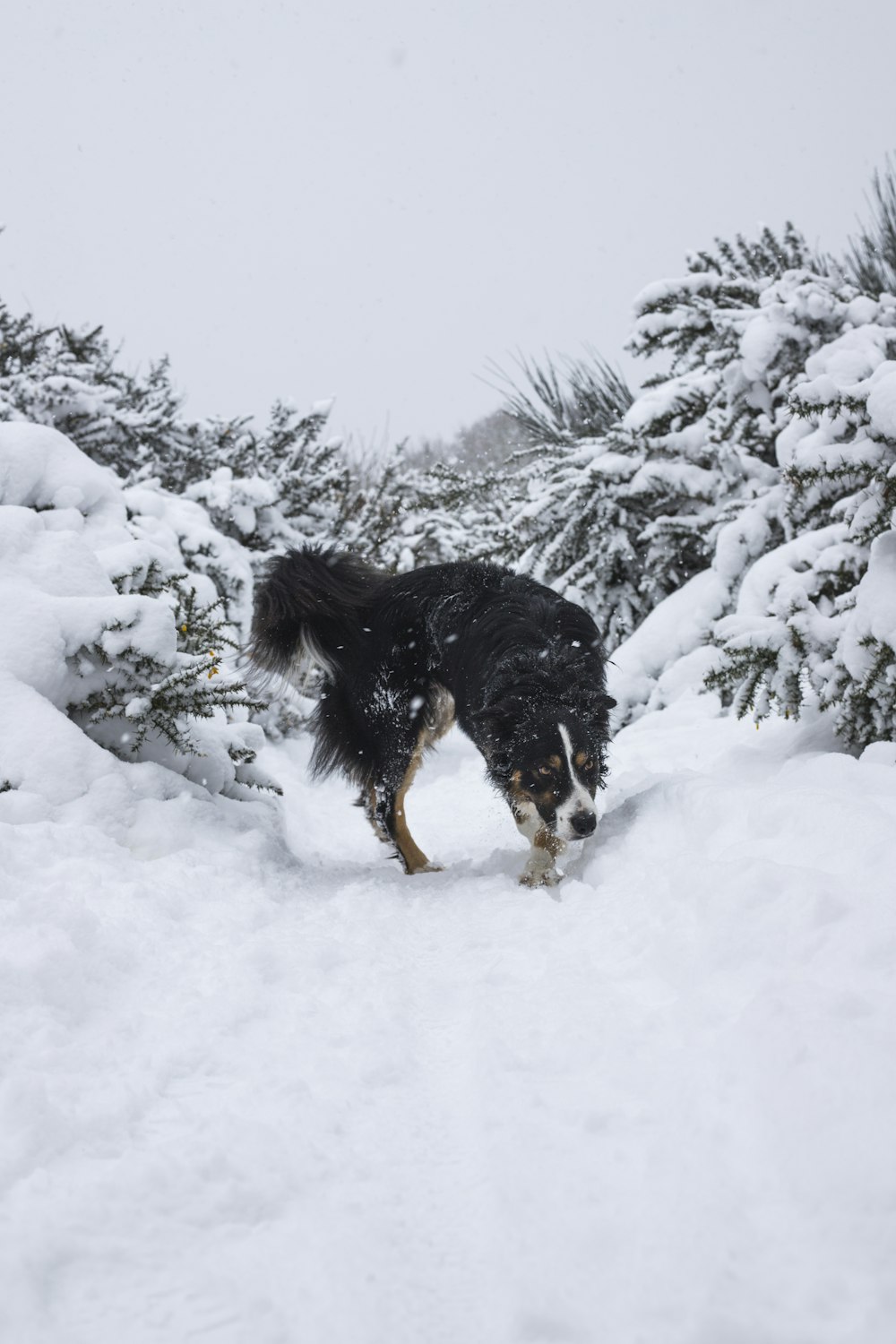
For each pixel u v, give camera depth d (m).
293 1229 1.63
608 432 8.91
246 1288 1.48
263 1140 1.89
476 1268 1.56
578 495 8.66
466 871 4.75
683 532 8.24
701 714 6.91
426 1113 2.10
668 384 8.63
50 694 4.54
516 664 4.72
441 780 8.05
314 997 2.72
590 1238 1.55
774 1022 2.01
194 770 4.88
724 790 3.80
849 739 4.70
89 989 2.62
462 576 5.35
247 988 2.71
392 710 5.32
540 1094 2.06
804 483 4.91
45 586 4.76
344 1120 2.04
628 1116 1.93
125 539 5.77
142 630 4.56
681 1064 2.10
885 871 2.70
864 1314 1.31
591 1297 1.43
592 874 4.05
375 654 5.38
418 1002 2.78
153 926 3.14
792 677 4.87
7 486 5.58
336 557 5.59
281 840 4.91
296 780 7.67
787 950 2.47
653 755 6.32
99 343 10.73
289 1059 2.32
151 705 4.60
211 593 6.47
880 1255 1.43
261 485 8.85
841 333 7.49
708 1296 1.38
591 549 8.74
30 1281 1.45
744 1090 1.88
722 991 2.39
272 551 9.09
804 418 5.15
